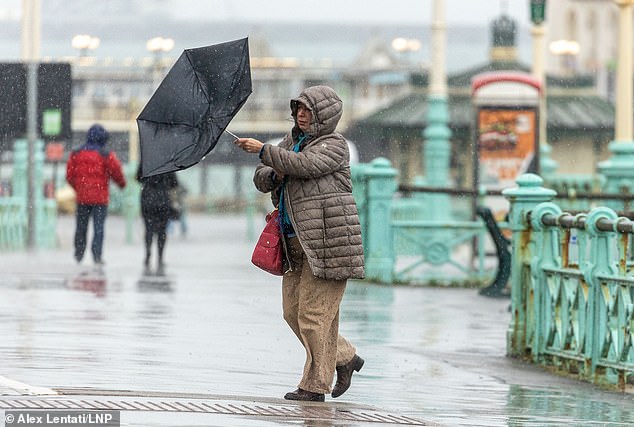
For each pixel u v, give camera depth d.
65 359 19.27
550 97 78.81
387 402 17.20
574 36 138.62
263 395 16.92
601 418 16.67
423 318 27.81
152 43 99.81
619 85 39.91
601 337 19.59
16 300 28.14
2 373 17.61
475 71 81.69
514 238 22.16
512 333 22.19
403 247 38.28
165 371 18.62
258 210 113.62
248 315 26.62
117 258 44.72
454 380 19.67
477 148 41.50
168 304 28.31
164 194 39.56
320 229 15.80
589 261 19.91
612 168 39.53
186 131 15.95
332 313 16.16
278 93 114.94
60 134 50.59
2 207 48.38
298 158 15.64
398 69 118.81
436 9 54.88
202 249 52.97
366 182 36.75
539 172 41.66
